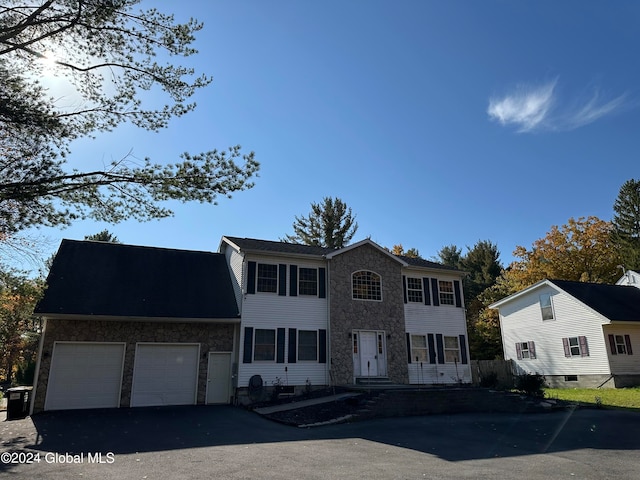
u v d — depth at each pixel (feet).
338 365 65.67
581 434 36.52
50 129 34.17
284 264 67.36
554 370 88.48
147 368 56.95
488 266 159.74
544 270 123.85
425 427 40.06
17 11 34.40
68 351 53.88
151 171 35.68
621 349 80.84
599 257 122.11
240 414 49.88
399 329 71.82
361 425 41.47
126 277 62.28
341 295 69.26
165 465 25.13
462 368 75.82
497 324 122.01
